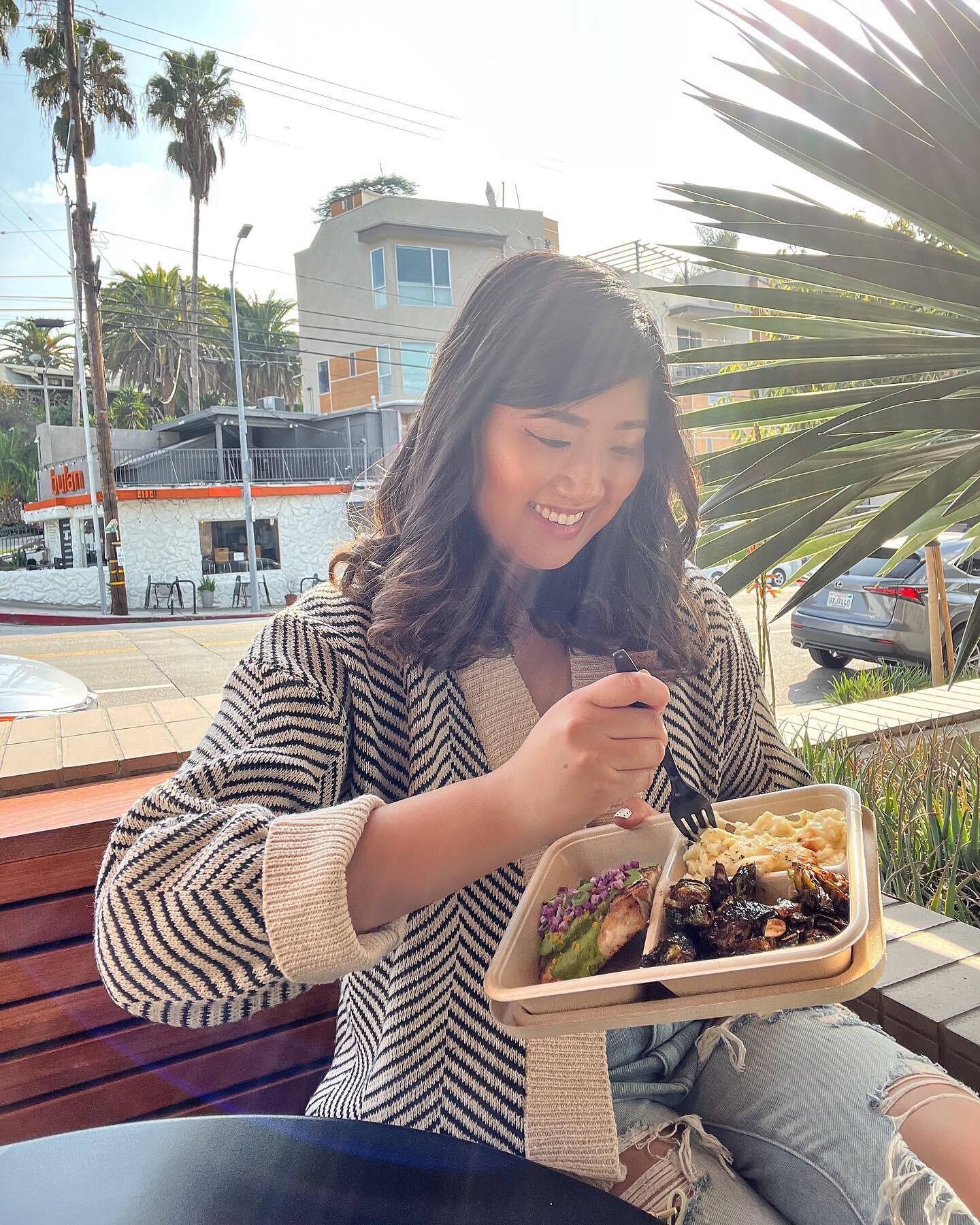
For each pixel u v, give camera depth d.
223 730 0.94
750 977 0.70
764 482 1.33
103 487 18.17
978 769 2.62
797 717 3.60
